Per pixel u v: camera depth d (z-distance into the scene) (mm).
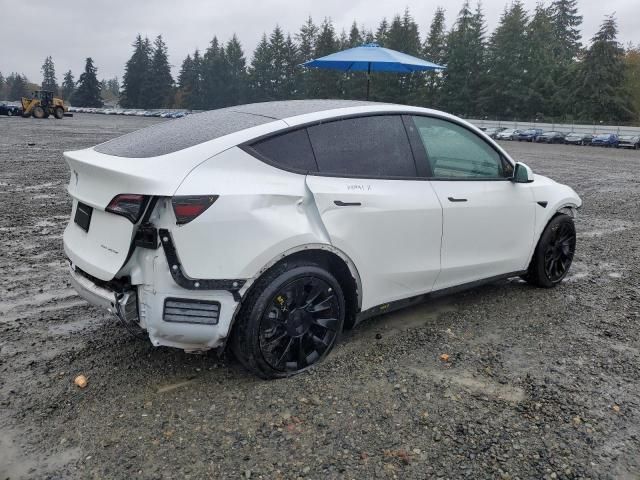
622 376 3467
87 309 4344
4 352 3562
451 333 4062
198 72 106438
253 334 3062
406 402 3082
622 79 67938
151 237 2842
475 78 76000
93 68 117688
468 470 2531
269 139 3217
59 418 2846
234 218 2918
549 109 72375
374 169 3621
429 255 3918
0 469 2459
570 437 2803
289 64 95188
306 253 3260
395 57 9789
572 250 5289
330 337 3465
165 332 2916
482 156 4398
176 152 3027
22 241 6406
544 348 3855
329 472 2492
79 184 3246
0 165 13641
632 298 5012
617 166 22797
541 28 77812
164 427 2787
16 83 149000
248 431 2771
